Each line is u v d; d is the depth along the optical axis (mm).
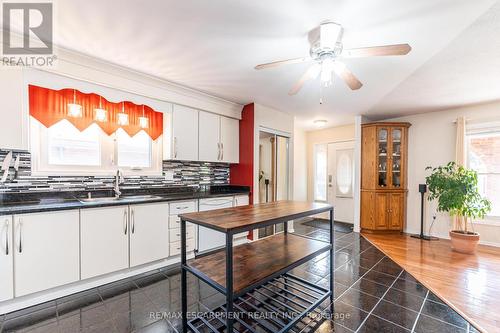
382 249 3523
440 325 1782
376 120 4934
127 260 2439
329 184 5824
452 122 4105
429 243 3830
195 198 3021
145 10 1615
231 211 1913
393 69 2492
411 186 4523
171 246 2807
